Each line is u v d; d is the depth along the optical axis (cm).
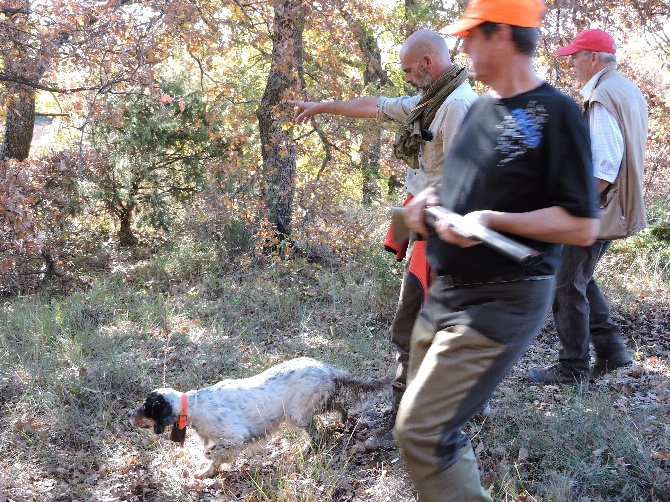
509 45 233
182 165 1346
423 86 371
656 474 348
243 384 429
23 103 1128
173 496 395
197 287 865
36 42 794
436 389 231
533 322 234
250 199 955
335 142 972
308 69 974
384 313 716
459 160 245
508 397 459
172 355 614
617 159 442
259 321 716
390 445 413
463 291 240
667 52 865
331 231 885
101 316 745
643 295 705
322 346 628
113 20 709
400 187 1212
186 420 407
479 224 222
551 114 224
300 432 434
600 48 459
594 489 353
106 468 425
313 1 857
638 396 471
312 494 370
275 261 919
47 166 1059
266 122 1016
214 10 853
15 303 818
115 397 530
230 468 425
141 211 1356
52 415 491
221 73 1178
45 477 423
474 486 237
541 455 387
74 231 1164
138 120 1284
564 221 221
